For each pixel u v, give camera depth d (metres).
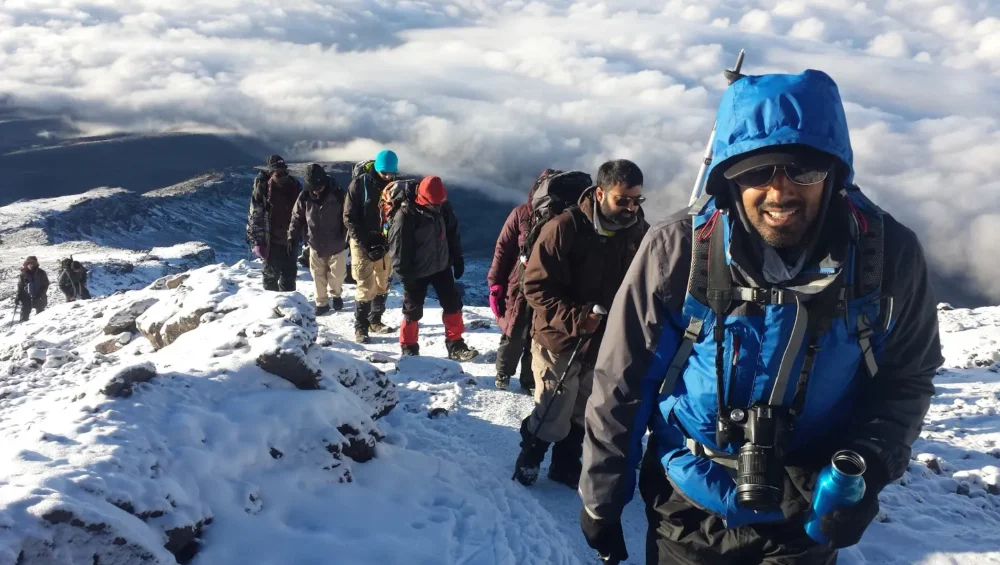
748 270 1.80
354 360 4.75
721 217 1.88
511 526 3.77
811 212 1.74
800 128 1.67
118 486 2.71
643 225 4.07
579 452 4.46
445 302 7.47
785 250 1.82
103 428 3.04
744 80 1.79
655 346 1.98
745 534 2.04
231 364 3.90
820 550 2.02
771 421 1.85
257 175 9.62
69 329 8.98
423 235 7.16
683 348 1.95
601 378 2.06
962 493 4.23
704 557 2.08
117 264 78.62
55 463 2.73
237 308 5.40
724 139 1.78
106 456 2.84
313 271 9.90
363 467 3.89
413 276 7.21
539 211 4.99
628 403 2.04
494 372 7.07
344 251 10.06
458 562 3.35
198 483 3.08
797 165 1.66
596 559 3.70
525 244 5.48
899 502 4.00
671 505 2.15
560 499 4.32
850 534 1.81
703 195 1.92
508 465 4.71
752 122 1.72
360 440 3.94
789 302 1.78
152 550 2.58
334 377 4.38
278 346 3.93
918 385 1.90
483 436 5.22
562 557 3.60
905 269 1.81
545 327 4.05
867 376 1.94
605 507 2.10
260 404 3.65
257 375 3.88
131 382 3.39
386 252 8.09
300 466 3.55
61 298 48.88
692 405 2.00
